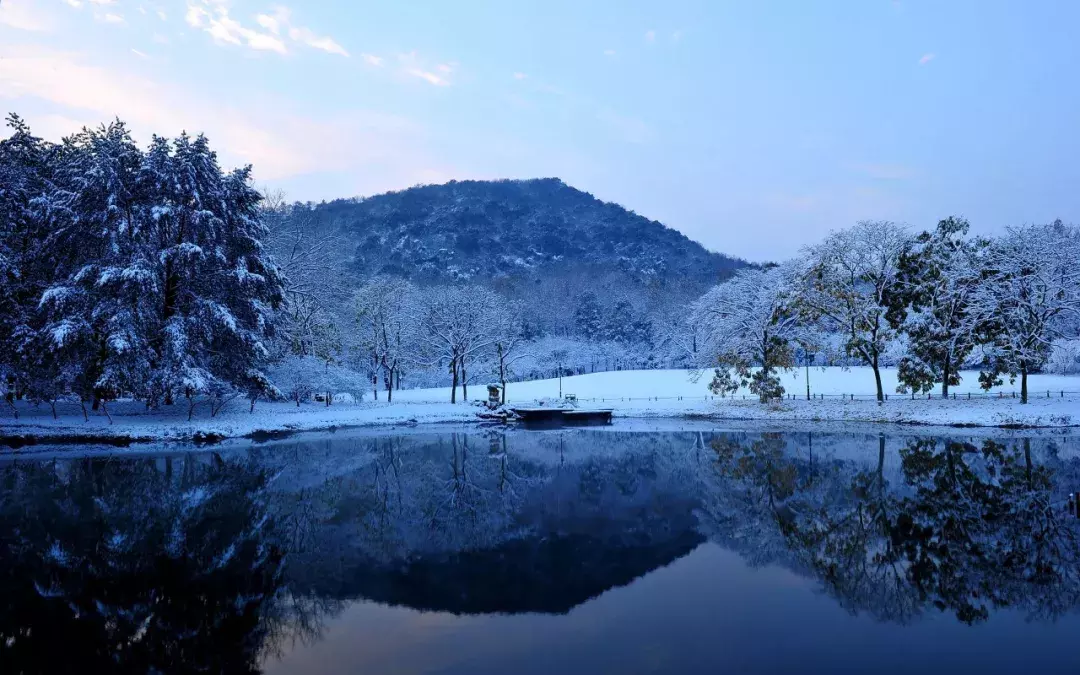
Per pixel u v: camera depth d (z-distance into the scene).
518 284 160.00
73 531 18.11
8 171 42.38
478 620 11.62
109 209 40.31
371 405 61.12
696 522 18.98
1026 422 40.50
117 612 12.00
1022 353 42.75
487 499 22.92
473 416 57.84
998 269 45.06
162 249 42.75
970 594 12.55
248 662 9.88
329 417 51.41
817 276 53.00
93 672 9.52
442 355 73.62
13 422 40.38
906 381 48.94
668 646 10.30
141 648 10.40
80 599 12.70
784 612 11.79
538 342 109.19
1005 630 10.77
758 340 58.91
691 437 42.50
